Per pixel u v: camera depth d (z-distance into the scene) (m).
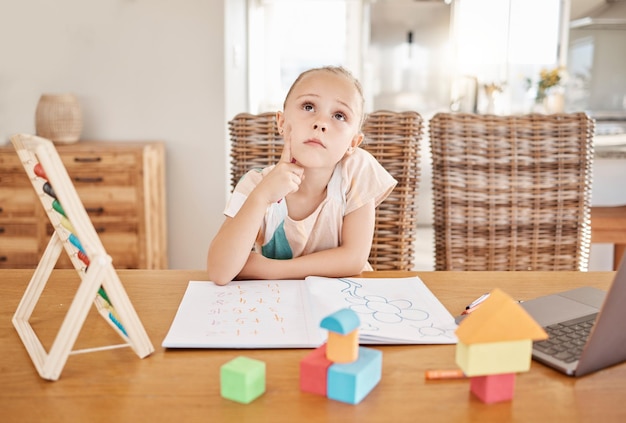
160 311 0.90
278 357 0.74
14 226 2.73
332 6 4.67
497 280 1.07
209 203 3.19
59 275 1.07
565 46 4.91
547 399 0.65
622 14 4.80
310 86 1.06
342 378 0.63
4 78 3.02
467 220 1.51
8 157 2.68
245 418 0.60
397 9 4.72
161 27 3.03
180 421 0.60
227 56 3.12
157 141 3.10
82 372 0.70
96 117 3.09
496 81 4.88
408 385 0.67
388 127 1.46
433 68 4.82
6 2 2.97
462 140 1.50
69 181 0.65
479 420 0.61
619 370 0.72
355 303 0.90
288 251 1.22
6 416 0.61
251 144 1.49
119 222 2.73
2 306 0.92
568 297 0.96
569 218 1.52
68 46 3.02
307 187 1.19
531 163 1.51
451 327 0.83
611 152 2.77
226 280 1.00
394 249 1.47
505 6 4.79
